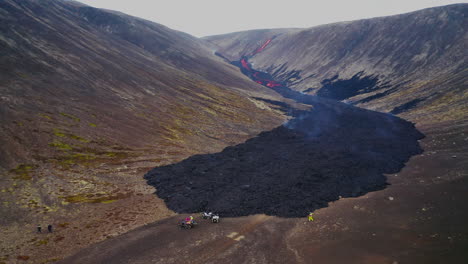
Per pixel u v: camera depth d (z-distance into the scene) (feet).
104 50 574.97
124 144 295.48
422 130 373.81
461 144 276.00
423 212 153.69
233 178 239.71
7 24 424.05
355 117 504.02
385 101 589.73
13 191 182.60
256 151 323.16
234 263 120.06
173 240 141.90
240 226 155.94
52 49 436.76
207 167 265.95
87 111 328.29
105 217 169.37
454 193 171.83
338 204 181.57
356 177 232.32
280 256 124.26
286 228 152.35
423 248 117.80
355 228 145.07
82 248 136.98
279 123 481.46
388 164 259.19
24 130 251.80
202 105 501.15
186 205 186.50
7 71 319.68
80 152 255.50
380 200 179.63
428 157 261.24
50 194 188.14
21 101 285.64
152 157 279.90
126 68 529.86
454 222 135.95
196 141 346.33
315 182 225.35
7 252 128.88
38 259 126.62
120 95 408.46
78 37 569.23
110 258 127.24
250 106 570.87
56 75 368.48
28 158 225.35
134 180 227.81
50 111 296.30
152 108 411.95
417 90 565.53
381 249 122.01
